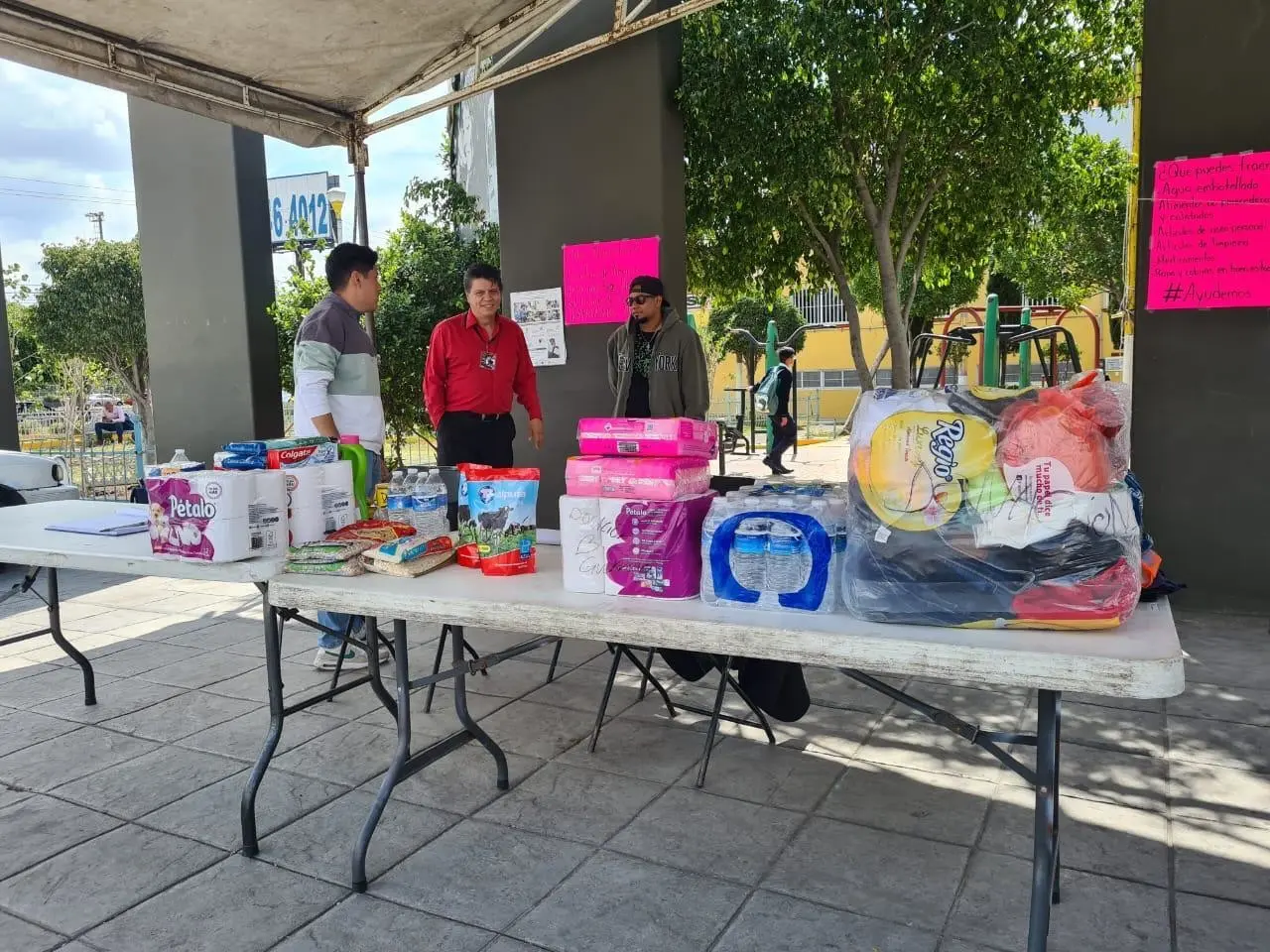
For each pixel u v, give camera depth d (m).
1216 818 2.63
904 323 8.56
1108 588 1.59
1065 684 1.50
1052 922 2.14
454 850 2.56
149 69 4.35
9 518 3.42
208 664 4.40
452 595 2.13
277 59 4.55
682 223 5.81
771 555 1.88
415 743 3.34
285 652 4.61
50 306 18.98
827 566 1.83
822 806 2.78
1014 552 1.62
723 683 2.95
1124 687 1.46
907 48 6.82
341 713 3.68
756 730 3.40
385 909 2.28
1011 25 6.54
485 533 2.37
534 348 5.98
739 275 8.02
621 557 2.06
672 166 5.65
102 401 16.28
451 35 4.58
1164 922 2.13
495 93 5.95
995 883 2.33
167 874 2.47
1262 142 4.36
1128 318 6.18
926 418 1.68
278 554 2.52
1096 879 2.33
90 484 10.87
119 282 19.05
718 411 27.19
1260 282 4.42
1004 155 7.33
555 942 2.12
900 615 1.71
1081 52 7.29
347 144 5.43
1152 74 4.52
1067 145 8.73
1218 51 4.39
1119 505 1.62
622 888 2.35
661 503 2.01
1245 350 4.49
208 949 2.13
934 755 3.14
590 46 4.67
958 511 1.65
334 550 2.40
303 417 3.88
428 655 4.43
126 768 3.19
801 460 14.21
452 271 8.37
